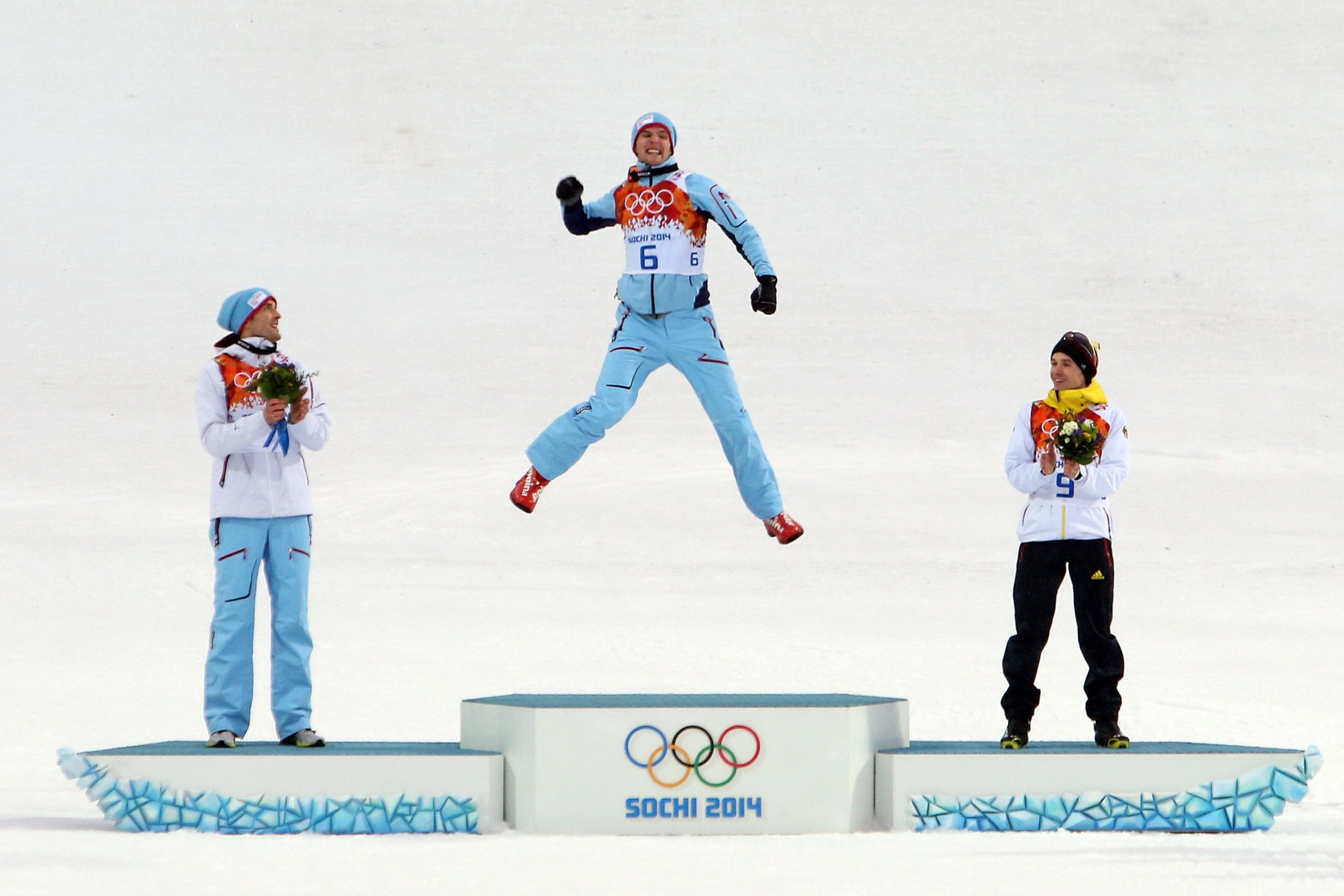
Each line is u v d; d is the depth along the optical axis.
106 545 89.56
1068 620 69.50
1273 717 44.09
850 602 75.75
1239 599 78.00
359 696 46.59
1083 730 41.38
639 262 30.36
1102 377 158.75
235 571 28.48
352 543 93.62
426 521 101.25
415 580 81.25
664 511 104.38
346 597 74.62
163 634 62.00
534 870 22.20
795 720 25.95
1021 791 26.23
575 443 30.16
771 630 64.94
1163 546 95.50
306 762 25.52
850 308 188.12
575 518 102.06
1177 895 20.86
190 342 171.75
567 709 25.69
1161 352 171.00
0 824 26.38
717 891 20.88
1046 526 28.86
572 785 25.70
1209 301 194.25
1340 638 64.56
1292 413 142.75
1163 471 119.19
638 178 30.50
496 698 28.42
